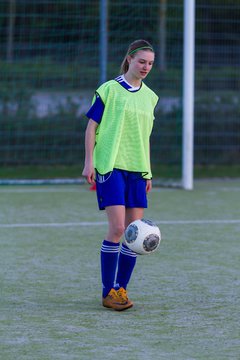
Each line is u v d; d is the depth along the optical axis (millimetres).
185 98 28016
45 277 15266
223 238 19641
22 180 29094
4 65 31406
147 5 31250
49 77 31547
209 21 32625
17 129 31359
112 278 13023
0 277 15227
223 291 14250
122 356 10445
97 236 19703
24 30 31719
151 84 31422
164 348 10812
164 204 25094
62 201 25578
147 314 12664
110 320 12273
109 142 12812
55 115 31516
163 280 15102
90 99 31688
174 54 31406
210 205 25031
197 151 32750
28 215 22812
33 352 10609
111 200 12789
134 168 12938
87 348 10797
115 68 31016
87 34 31594
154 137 31312
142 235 12688
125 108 12805
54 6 31641
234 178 31922
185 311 12852
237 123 33031
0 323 12039
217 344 11023
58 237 19531
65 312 12734
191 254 17656
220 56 32906
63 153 31609
